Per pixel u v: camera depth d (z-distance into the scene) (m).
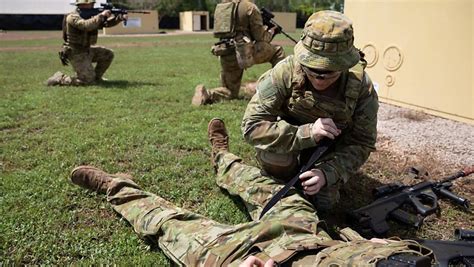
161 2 41.97
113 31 31.86
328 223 2.98
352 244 1.82
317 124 2.65
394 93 6.30
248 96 7.08
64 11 36.53
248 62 6.12
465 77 5.34
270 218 2.45
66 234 2.80
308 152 2.88
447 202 3.33
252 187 2.92
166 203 2.83
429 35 5.69
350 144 2.92
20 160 4.12
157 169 3.88
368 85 2.80
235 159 3.31
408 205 3.29
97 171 3.26
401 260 1.52
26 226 2.88
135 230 2.70
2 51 16.66
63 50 7.99
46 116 5.74
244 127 2.96
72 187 3.40
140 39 25.30
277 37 27.11
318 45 2.44
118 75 9.76
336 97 2.71
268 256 2.00
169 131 5.05
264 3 42.84
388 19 6.23
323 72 2.48
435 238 2.88
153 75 9.80
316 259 1.79
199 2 43.03
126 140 4.71
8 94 7.12
